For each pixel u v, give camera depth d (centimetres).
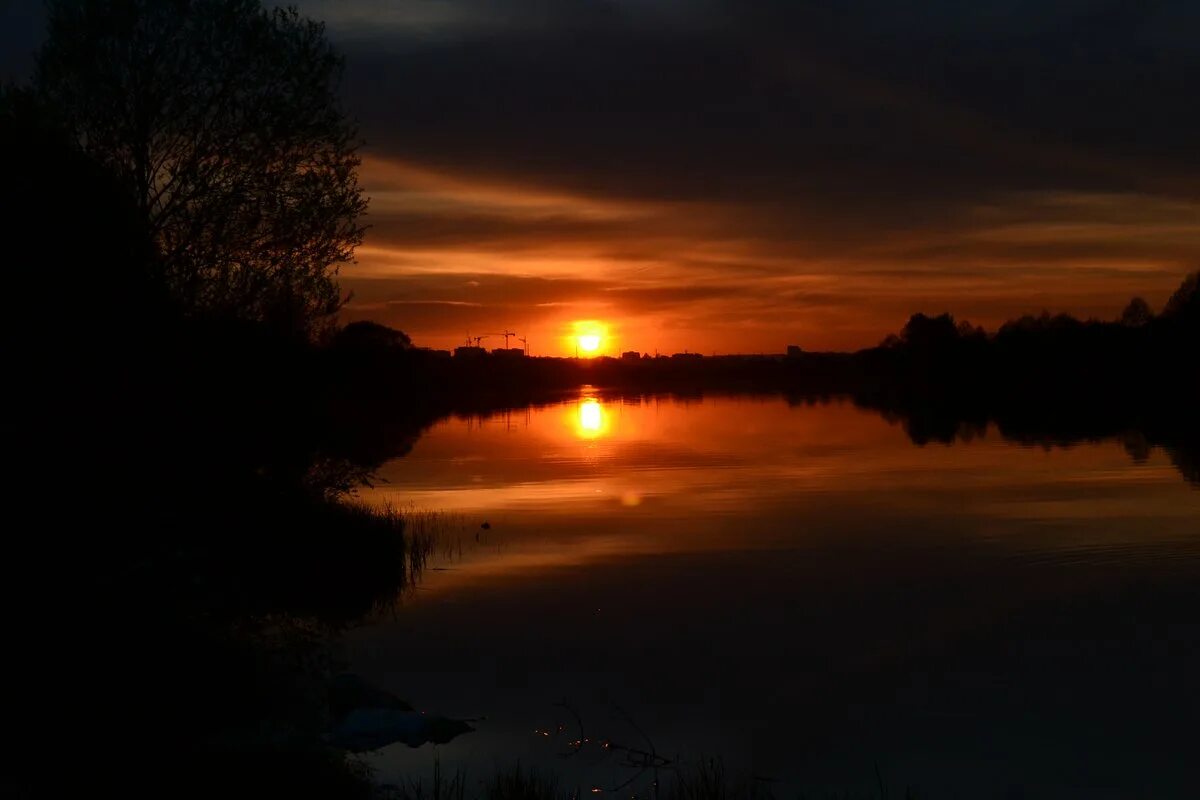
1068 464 4331
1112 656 1596
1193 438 5453
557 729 1305
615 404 11825
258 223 2102
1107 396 10081
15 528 1308
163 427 1702
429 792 1096
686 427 7388
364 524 2397
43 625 1190
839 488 3684
